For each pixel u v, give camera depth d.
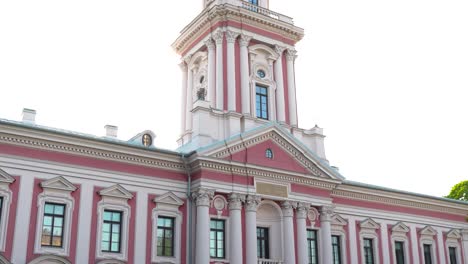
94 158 26.50
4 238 23.33
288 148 31.62
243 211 29.23
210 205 28.38
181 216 28.25
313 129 34.75
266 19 35.62
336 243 34.16
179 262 27.47
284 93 35.47
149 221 27.27
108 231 26.23
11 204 23.91
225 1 35.47
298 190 31.27
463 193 55.25
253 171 29.73
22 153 24.67
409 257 36.91
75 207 25.44
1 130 24.03
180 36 37.81
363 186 35.66
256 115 34.03
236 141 29.58
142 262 26.44
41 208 24.53
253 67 34.91
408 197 38.00
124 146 26.95
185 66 37.75
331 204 32.44
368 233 35.53
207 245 27.27
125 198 26.80
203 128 30.48
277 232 30.61
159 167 28.28
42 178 24.91
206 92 34.84
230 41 34.19
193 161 28.34
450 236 39.66
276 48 36.03
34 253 23.84
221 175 28.84
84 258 25.02
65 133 25.39
